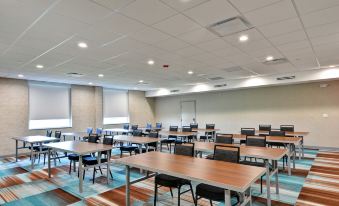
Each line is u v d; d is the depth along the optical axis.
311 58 5.28
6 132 7.12
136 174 4.78
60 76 7.09
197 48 4.26
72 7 2.51
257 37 3.70
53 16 2.74
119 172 4.98
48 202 3.33
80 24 3.01
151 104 12.71
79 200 3.39
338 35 3.67
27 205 3.23
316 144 7.65
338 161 5.72
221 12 2.73
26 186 4.06
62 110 8.67
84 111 9.34
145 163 2.79
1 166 5.65
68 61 5.09
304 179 4.24
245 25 3.17
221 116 10.09
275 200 3.27
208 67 6.08
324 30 3.43
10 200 3.41
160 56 4.80
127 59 5.01
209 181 2.04
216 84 9.17
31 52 4.30
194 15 2.80
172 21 2.97
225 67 6.15
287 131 6.59
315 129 7.69
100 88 9.98
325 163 5.51
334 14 2.86
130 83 9.07
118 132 8.36
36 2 2.38
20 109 7.47
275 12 2.77
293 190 3.66
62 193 3.69
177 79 8.19
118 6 2.52
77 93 9.18
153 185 4.05
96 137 5.14
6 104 7.18
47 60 4.96
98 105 9.80
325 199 3.27
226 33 3.47
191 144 3.40
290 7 2.65
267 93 8.78
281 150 3.57
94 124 9.66
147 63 5.47
